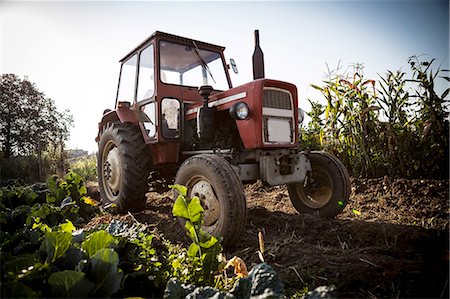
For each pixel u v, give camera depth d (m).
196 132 2.89
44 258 1.24
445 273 1.36
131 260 1.49
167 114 3.01
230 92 2.60
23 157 8.20
